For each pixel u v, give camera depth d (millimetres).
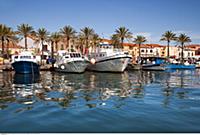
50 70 47156
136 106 12508
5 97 15297
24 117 9891
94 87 21375
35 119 9562
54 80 27938
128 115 10391
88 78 31250
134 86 22672
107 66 41625
